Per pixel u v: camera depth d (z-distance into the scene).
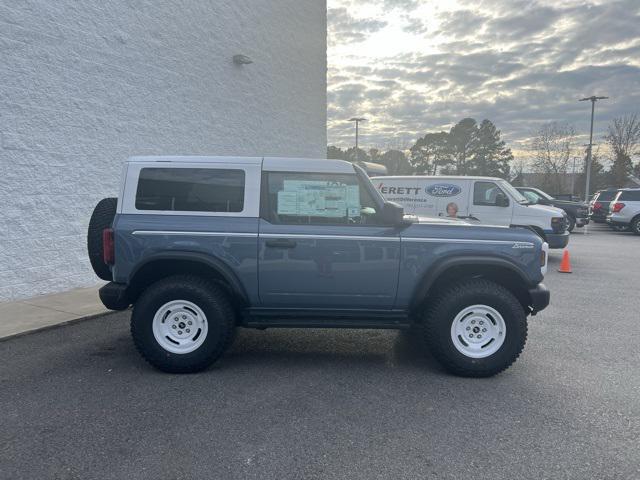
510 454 2.93
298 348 4.95
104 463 2.80
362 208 4.27
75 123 6.88
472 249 4.20
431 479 2.68
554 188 56.53
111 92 7.38
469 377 4.17
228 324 4.18
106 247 4.17
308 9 12.79
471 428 3.26
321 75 13.62
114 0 7.32
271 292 4.24
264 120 11.23
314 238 4.15
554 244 10.01
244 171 4.25
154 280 4.41
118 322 5.68
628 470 2.77
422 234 4.21
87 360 4.48
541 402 3.68
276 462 2.83
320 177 4.26
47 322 5.44
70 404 3.57
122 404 3.58
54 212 6.71
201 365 4.15
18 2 6.07
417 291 4.22
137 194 4.23
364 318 4.33
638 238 16.84
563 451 2.97
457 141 66.19
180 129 8.76
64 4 6.61
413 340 5.25
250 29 10.50
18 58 6.11
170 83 8.46
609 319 6.13
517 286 4.43
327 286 4.21
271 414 3.44
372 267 4.19
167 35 8.34
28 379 4.02
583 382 4.08
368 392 3.85
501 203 10.42
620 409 3.56
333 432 3.19
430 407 3.58
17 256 6.31
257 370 4.31
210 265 4.12
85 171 7.07
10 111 6.08
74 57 6.79
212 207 4.23
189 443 3.03
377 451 2.96
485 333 4.20
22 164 6.26
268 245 4.15
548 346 5.04
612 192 20.80
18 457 2.85
